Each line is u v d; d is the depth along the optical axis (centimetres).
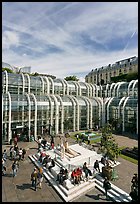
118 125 5284
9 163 2705
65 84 6284
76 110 5312
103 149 2816
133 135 4706
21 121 3988
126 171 2419
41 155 2716
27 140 3966
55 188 1964
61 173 2062
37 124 4341
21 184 2077
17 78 4922
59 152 2931
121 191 1886
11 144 3659
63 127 4969
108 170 2152
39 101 4434
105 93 7262
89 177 2123
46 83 5656
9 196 1823
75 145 3397
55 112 4725
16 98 4000
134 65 9581
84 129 5500
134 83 5881
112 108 5753
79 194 1859
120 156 3016
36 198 1797
